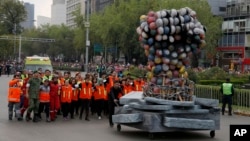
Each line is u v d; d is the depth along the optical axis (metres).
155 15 13.66
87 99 17.98
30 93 16.83
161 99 13.63
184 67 14.39
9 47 91.62
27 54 129.25
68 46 107.88
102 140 13.07
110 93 16.14
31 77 16.97
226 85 21.09
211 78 32.22
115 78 19.52
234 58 76.94
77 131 14.79
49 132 14.41
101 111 19.91
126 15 64.06
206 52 69.50
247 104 21.23
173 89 13.88
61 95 17.86
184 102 13.52
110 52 79.69
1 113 19.31
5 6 109.00
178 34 13.88
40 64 38.50
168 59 13.95
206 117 14.06
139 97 14.57
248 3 75.88
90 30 76.62
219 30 67.75
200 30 13.89
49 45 115.88
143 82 20.14
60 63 98.56
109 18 67.69
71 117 18.45
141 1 64.88
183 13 13.88
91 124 16.69
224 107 21.34
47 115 17.16
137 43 63.50
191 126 13.50
